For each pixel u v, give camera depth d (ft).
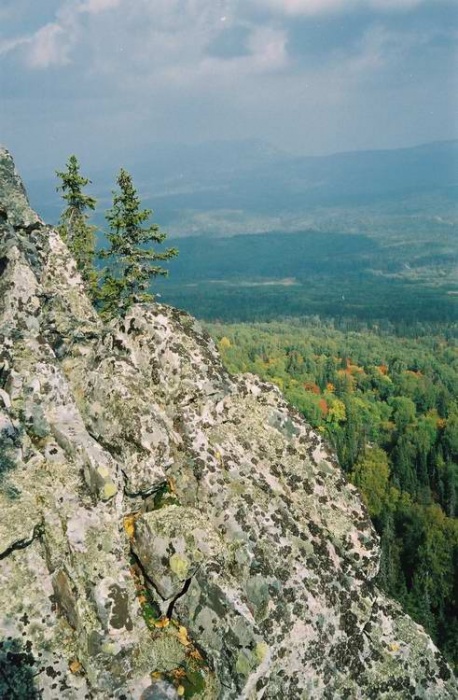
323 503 61.05
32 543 48.06
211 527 52.85
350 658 52.90
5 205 71.05
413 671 54.24
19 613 45.27
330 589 54.49
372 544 59.72
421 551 281.13
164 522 51.49
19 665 43.75
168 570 49.39
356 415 607.78
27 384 56.39
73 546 48.16
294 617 50.67
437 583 263.29
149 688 45.11
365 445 550.36
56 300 69.05
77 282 72.74
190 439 58.34
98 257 106.52
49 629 45.50
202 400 63.21
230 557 51.52
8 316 61.00
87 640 44.65
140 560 50.70
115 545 49.32
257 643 46.24
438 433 588.09
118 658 44.91
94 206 110.42
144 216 105.81
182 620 48.75
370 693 52.44
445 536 300.20
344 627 53.72
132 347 65.98
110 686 44.39
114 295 103.86
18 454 52.47
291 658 49.47
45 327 67.05
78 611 45.57
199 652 47.78
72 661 44.78
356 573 57.41
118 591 46.68
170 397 62.59
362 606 55.52
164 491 56.24
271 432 64.28
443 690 54.08
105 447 56.80
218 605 47.85
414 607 231.50
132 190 106.01
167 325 67.15
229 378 66.64
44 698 43.27
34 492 50.44
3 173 72.54
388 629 55.57
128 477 54.24
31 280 63.82
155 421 56.90
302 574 53.31
